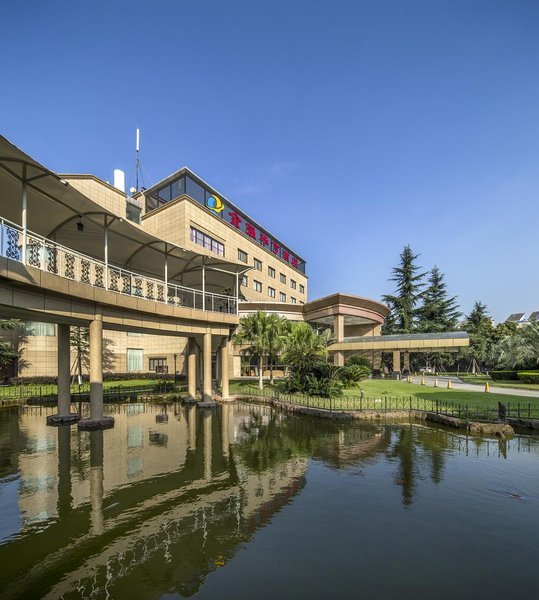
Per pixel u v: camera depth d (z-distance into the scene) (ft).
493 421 52.16
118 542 21.08
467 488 29.76
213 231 135.74
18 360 109.81
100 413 53.78
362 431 52.08
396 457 38.73
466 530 22.72
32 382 108.99
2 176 41.52
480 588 17.07
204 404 75.05
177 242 121.19
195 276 90.53
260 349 92.63
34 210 51.24
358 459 37.99
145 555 19.76
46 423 57.00
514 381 122.01
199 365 112.37
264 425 56.39
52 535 21.86
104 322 54.85
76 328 112.27
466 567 18.78
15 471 33.65
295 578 17.74
